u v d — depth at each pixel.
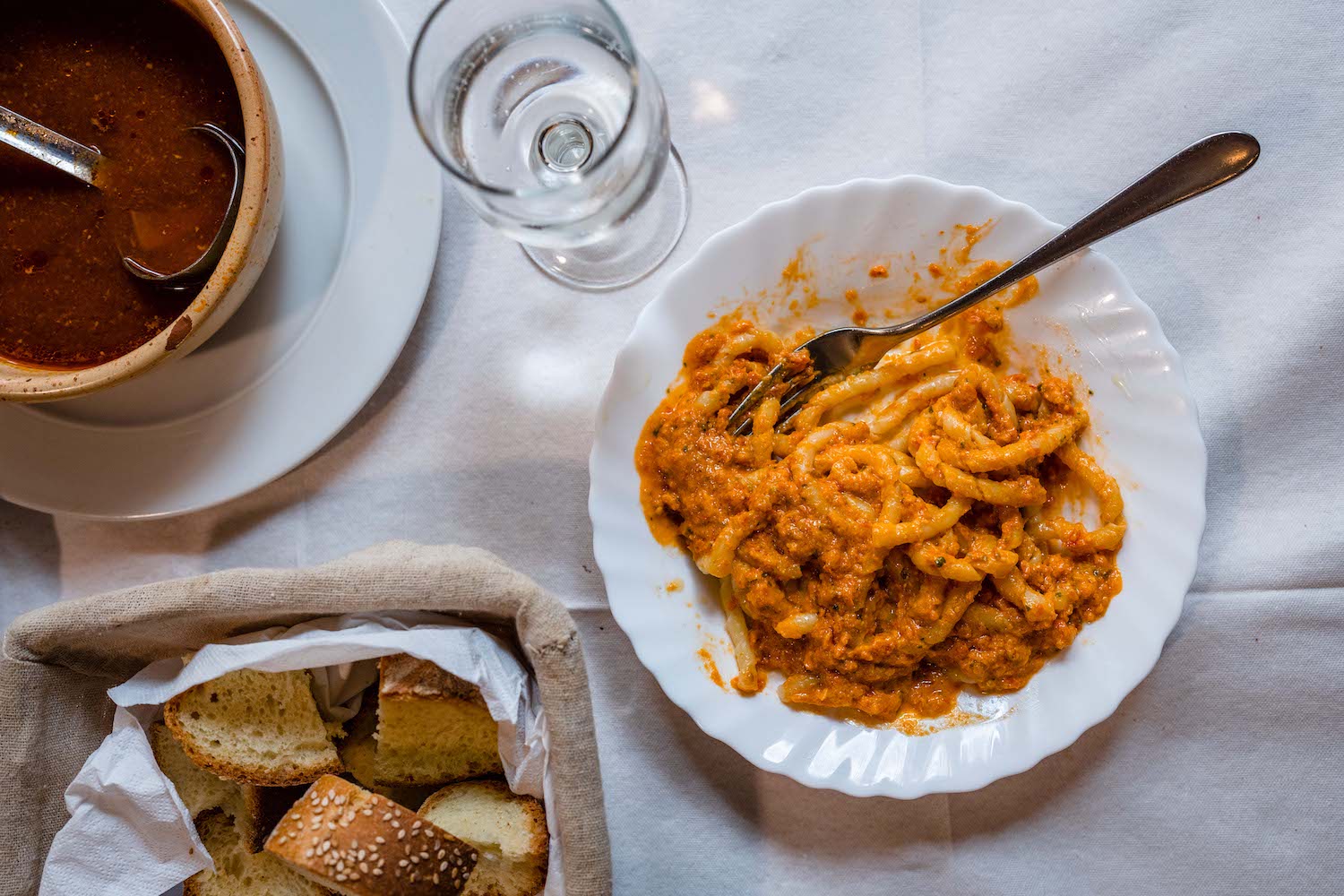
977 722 0.44
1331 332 0.46
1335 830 0.46
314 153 0.45
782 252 0.44
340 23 0.45
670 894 0.47
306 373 0.45
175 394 0.46
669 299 0.44
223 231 0.42
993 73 0.47
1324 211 0.46
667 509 0.45
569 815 0.41
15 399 0.40
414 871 0.42
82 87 0.43
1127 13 0.46
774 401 0.44
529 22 0.41
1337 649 0.46
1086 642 0.44
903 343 0.45
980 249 0.44
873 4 0.47
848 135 0.47
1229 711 0.46
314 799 0.42
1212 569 0.46
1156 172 0.41
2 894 0.42
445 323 0.47
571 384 0.47
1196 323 0.47
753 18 0.47
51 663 0.43
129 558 0.48
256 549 0.47
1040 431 0.43
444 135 0.41
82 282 0.44
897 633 0.43
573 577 0.47
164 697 0.44
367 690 0.47
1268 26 0.46
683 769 0.47
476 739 0.44
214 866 0.44
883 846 0.47
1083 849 0.46
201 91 0.43
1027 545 0.44
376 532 0.47
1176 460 0.43
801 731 0.44
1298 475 0.46
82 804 0.43
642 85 0.39
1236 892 0.46
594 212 0.40
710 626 0.45
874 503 0.43
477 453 0.47
